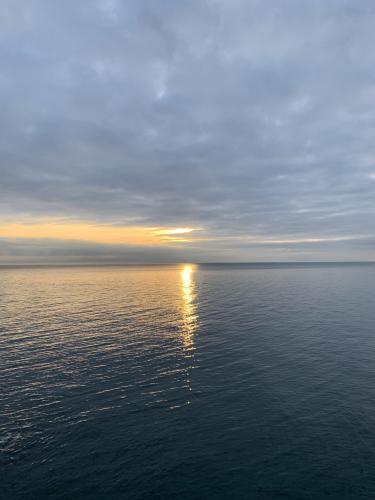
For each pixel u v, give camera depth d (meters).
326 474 14.16
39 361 27.45
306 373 24.98
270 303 60.81
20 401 20.50
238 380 23.75
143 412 19.27
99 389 22.25
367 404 20.06
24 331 37.72
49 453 15.57
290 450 15.75
